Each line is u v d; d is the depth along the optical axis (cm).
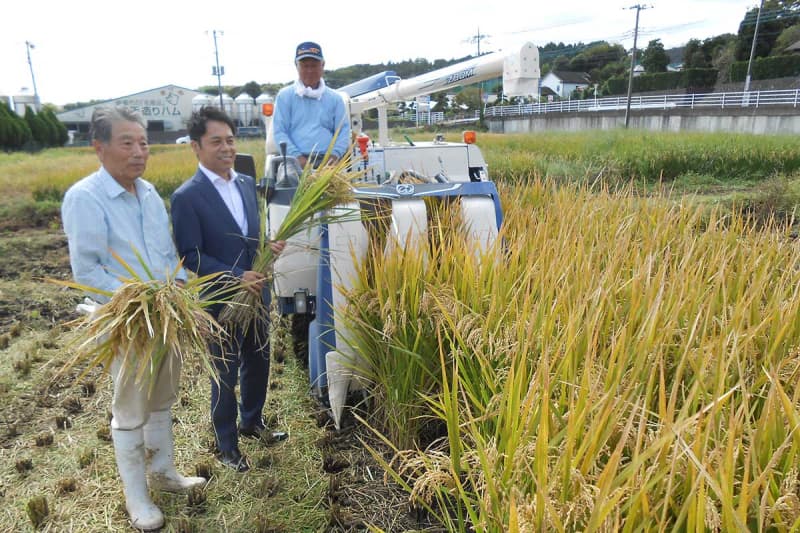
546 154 1822
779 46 4538
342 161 361
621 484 174
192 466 355
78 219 260
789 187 1054
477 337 270
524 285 304
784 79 3997
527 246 369
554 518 153
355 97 719
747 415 178
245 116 5853
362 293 344
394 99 659
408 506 302
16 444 379
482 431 250
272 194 435
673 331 242
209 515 311
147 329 252
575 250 352
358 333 347
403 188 402
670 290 272
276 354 504
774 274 347
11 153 3612
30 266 884
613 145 1847
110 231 272
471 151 531
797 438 168
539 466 167
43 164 2206
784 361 219
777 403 184
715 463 173
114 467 353
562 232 390
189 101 8056
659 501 166
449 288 315
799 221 849
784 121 2603
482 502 190
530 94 504
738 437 176
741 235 431
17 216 1347
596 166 1544
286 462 354
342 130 516
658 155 1600
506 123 4362
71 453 368
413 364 326
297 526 299
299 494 325
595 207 509
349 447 368
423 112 875
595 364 231
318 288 384
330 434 375
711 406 167
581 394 188
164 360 291
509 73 502
